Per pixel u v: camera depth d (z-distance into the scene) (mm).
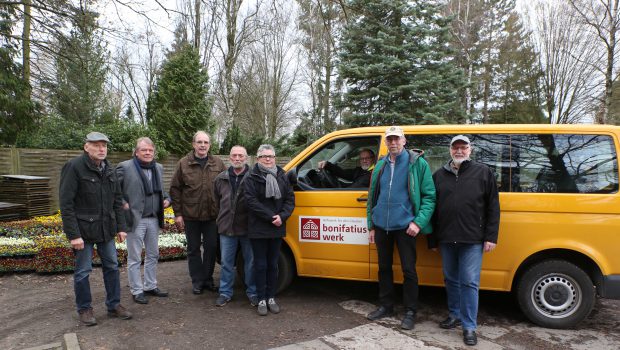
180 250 6434
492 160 3910
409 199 3633
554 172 3738
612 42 15820
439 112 12977
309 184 4527
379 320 3912
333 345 3340
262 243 3957
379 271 3904
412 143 4156
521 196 3730
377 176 3758
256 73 25406
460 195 3428
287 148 17016
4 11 10859
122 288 4922
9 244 5988
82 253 3670
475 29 25953
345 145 4512
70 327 3711
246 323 3826
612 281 3500
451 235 3441
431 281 4012
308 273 4395
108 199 3773
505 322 3922
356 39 13359
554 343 3436
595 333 3670
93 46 13055
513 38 25406
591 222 3568
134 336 3510
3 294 4680
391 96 13164
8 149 9797
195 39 16672
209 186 4621
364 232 4141
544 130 3826
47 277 5348
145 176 4355
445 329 3711
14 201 9516
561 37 21000
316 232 4324
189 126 12586
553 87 21797
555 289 3707
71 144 11617
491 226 3385
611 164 3627
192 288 4941
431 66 13594
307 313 4113
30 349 3229
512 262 3744
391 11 13047
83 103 15531
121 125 12117
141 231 4355
